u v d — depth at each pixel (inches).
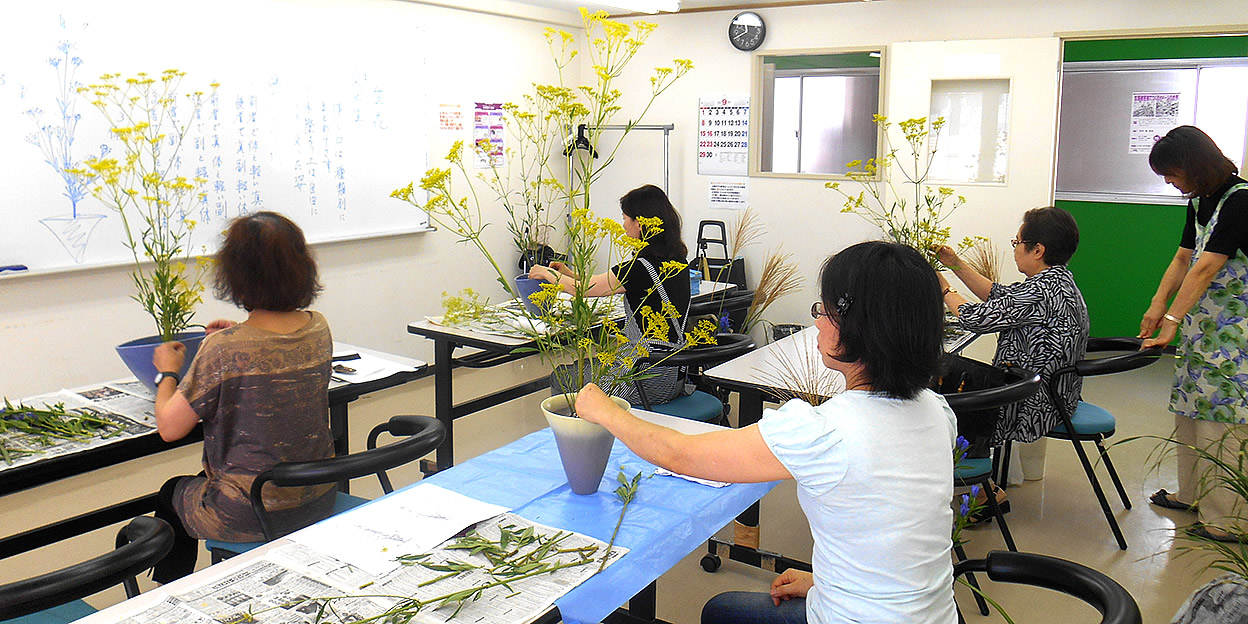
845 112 245.3
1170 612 121.8
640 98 271.7
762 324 261.4
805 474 60.4
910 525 60.1
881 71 235.8
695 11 258.5
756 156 256.2
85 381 177.0
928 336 59.0
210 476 93.9
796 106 251.8
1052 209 140.9
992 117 223.1
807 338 151.6
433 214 240.8
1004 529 129.3
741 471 62.7
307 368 93.7
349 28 214.5
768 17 248.7
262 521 89.4
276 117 202.2
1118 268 272.8
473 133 251.4
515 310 170.9
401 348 242.2
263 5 196.4
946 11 226.4
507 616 58.4
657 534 72.0
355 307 228.1
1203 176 134.8
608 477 84.4
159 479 166.7
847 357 61.1
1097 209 272.5
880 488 59.5
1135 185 265.4
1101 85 264.7
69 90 166.7
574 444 76.8
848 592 61.2
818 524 62.8
